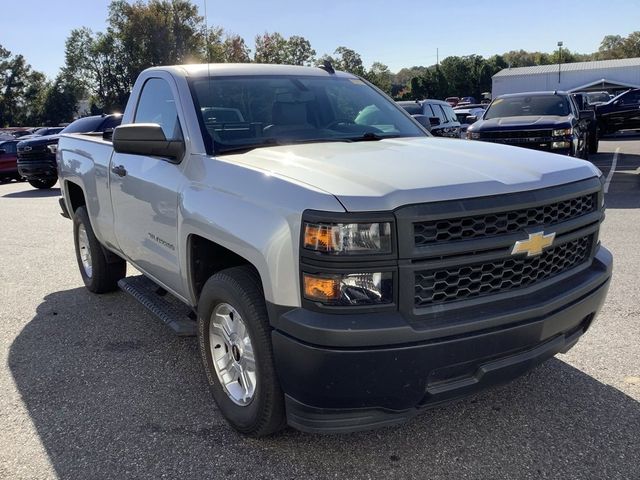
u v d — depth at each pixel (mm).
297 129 3799
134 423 3299
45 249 7914
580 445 2951
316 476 2781
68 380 3865
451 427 3160
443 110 15859
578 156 11844
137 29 58125
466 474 2762
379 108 4363
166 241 3621
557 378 3650
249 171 2891
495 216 2559
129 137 3555
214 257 3389
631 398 3387
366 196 2396
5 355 4297
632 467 2764
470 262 2506
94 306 5367
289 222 2494
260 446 3029
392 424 2592
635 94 22984
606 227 7840
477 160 2953
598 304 3086
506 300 2633
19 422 3342
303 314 2449
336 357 2369
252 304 2768
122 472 2852
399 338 2377
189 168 3393
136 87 4430
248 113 3723
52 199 14047
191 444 3072
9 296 5742
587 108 18297
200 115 3541
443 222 2449
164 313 3873
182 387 3730
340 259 2354
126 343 4480
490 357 2586
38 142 16000
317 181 2584
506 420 3207
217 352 3254
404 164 2811
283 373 2586
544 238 2686
